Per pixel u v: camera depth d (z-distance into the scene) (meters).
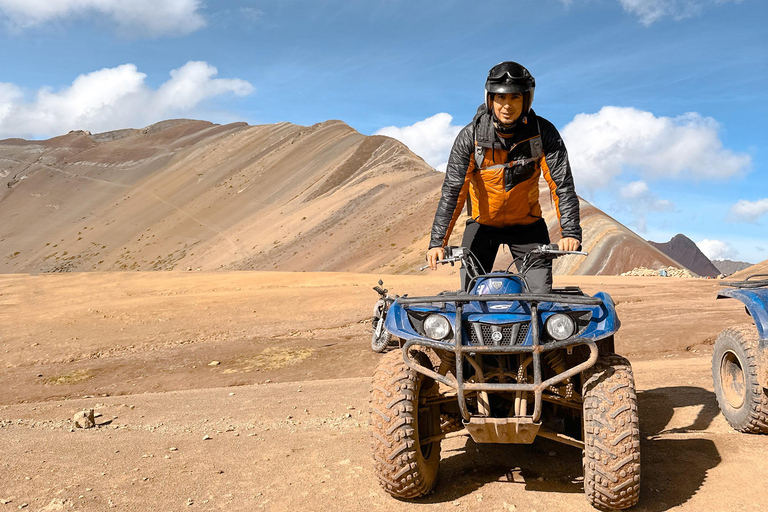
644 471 4.26
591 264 100.25
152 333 16.83
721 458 4.42
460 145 4.61
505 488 4.10
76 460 4.94
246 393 9.36
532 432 3.80
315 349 13.58
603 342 4.65
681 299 17.69
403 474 3.80
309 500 4.00
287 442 5.46
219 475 4.52
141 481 4.39
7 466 4.75
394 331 4.10
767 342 4.64
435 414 4.32
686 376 7.52
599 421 3.57
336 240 170.38
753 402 4.86
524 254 4.85
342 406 7.44
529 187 4.65
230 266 179.25
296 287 26.66
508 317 3.86
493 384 3.72
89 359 14.22
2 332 17.86
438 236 4.63
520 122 4.38
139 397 9.97
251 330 16.66
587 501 3.80
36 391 11.72
